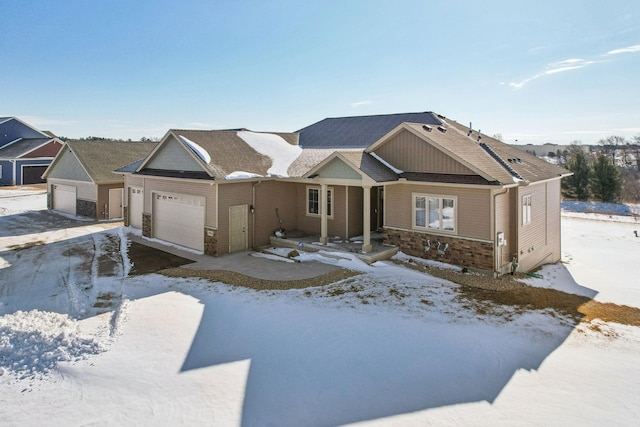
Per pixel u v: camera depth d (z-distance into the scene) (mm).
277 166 18609
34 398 6621
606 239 25172
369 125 22234
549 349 8359
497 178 13289
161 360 7832
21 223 24094
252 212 17156
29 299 11344
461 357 7926
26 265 14883
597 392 6832
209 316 9891
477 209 13688
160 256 16141
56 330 8938
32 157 43156
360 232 18281
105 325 9531
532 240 16062
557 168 18719
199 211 16922
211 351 8188
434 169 14891
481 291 11898
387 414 6266
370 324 9359
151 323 9492
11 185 42000
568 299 11773
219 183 15742
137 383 7051
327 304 10641
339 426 6004
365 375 7328
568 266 17766
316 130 24047
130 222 22766
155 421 6094
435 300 10961
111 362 7746
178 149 18125
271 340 8633
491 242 13453
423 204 15078
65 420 6086
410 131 15391
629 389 6918
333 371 7461
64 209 28250
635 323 10023
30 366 7594
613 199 42500
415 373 7383
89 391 6809
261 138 21266
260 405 6480
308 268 14195
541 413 6277
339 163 15539
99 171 25234
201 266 14609
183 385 6996
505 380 7191
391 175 15305
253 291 11742
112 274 13703
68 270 14227
